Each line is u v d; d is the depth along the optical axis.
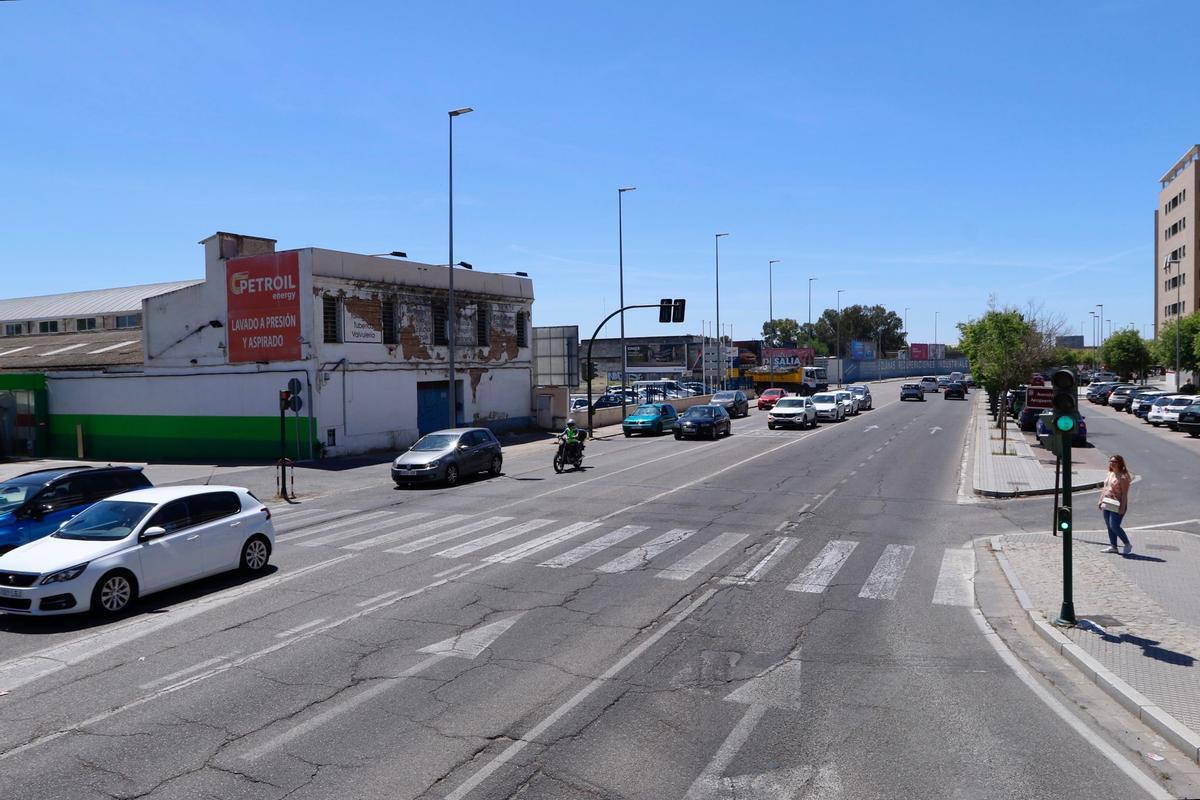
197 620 10.53
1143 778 6.14
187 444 33.19
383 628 10.05
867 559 13.78
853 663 8.74
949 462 28.31
